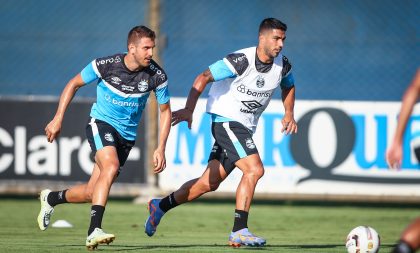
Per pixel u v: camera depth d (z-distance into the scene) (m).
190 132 44.22
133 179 45.28
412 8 58.44
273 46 25.31
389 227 37.66
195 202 48.78
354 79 57.38
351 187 44.03
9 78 59.28
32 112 45.00
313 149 44.09
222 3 60.22
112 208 43.62
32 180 44.94
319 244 29.28
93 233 23.02
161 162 24.70
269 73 25.98
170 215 41.06
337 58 57.75
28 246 26.02
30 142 44.97
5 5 61.28
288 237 32.66
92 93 54.59
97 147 24.77
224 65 25.70
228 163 26.92
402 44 57.56
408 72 57.03
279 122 44.06
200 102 44.06
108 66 24.83
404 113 17.14
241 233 25.06
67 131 44.78
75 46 60.44
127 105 25.27
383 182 43.91
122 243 28.16
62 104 24.75
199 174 44.12
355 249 23.70
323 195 44.09
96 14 61.03
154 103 45.25
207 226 36.66
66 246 26.03
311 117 44.09
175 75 57.25
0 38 58.62
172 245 27.34
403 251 17.11
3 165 45.03
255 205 48.28
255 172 25.52
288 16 59.97
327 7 59.22
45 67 59.84
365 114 44.03
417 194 43.69
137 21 61.12
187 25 59.88
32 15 61.00
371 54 57.53
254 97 26.14
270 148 44.12
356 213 44.00
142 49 24.09
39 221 27.58
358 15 59.28
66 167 44.72
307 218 41.06
